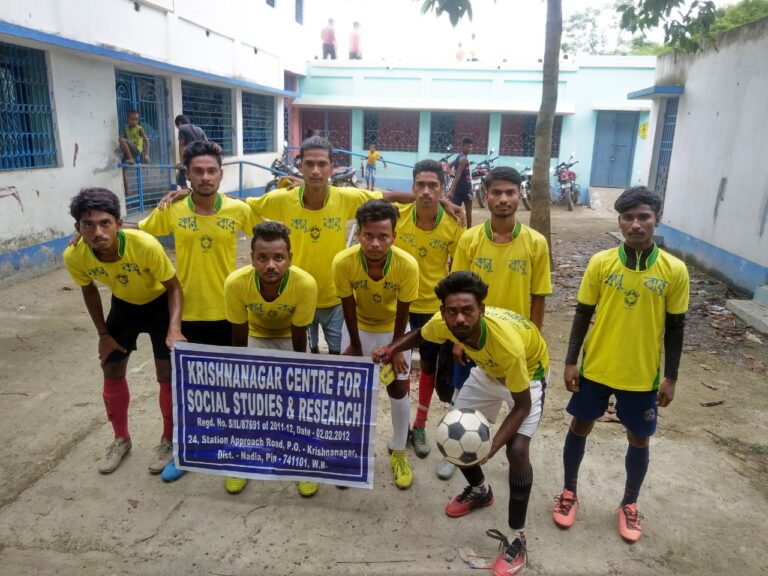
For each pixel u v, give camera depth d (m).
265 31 13.85
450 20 5.37
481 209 15.03
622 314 2.65
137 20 8.79
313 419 3.01
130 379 4.43
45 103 7.08
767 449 3.57
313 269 3.51
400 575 2.55
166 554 2.66
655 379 2.69
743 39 7.13
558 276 7.54
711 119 7.93
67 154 7.43
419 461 3.45
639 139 15.91
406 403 3.20
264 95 14.38
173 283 3.10
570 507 2.90
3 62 6.45
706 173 7.96
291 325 3.09
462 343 2.59
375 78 16.77
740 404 4.14
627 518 2.82
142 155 9.06
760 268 6.36
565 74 15.54
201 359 3.00
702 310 6.17
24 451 3.43
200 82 10.97
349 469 3.04
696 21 6.62
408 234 3.47
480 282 2.38
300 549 2.70
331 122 17.55
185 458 3.14
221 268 3.27
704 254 7.86
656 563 2.64
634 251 2.64
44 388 4.21
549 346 5.22
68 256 2.93
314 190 3.30
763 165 6.48
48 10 6.85
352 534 2.81
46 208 7.09
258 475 3.10
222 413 3.07
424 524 2.89
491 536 2.68
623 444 3.63
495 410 2.90
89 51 7.19
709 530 2.86
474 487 2.92
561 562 2.64
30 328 5.34
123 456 3.37
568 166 15.45
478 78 16.19
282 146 15.38
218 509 2.98
